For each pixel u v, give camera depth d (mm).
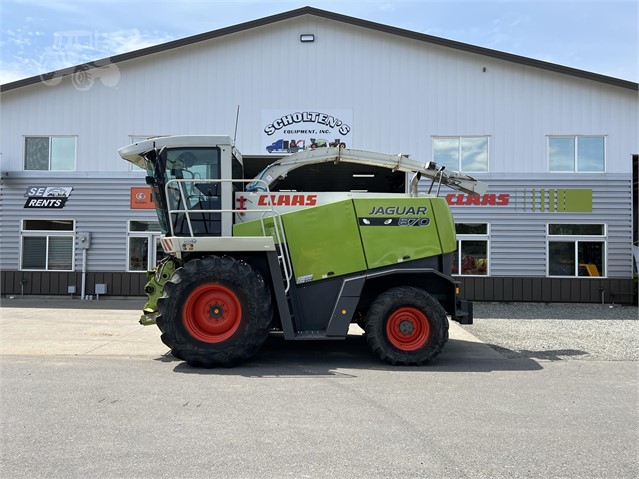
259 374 6074
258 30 14047
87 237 14141
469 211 13836
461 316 7098
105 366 6453
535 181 13781
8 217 14391
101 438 3896
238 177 8125
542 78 13844
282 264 6801
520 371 6344
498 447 3797
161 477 3240
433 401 4957
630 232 13625
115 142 14305
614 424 4336
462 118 13930
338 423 4281
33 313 11492
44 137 14500
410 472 3352
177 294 6352
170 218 6922
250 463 3463
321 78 13992
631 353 7543
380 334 6621
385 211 7012
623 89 13688
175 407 4680
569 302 13609
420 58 13969
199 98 14117
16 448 3697
